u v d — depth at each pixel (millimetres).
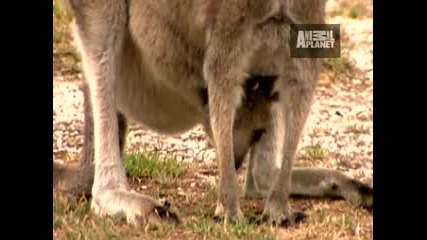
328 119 37625
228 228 24000
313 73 24766
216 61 24531
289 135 24828
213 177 30109
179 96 26984
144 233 23969
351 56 44531
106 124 26406
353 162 32344
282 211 24828
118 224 24891
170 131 28375
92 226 24578
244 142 26969
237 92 24703
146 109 27781
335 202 27375
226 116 24562
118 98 27391
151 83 27141
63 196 26984
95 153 26469
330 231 24562
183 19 25438
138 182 29531
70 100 37812
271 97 25703
